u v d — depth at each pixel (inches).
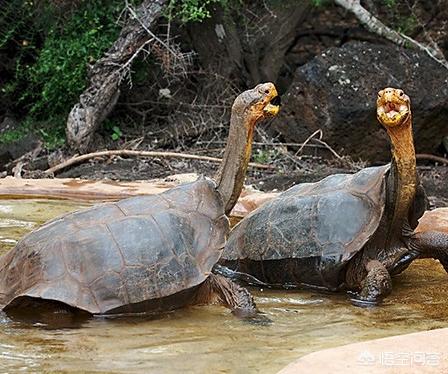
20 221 464.1
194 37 856.9
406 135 325.1
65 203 520.7
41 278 290.2
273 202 369.1
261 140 789.2
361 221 334.6
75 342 268.5
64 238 298.7
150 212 311.6
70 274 291.0
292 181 689.0
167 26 808.3
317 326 293.1
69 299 285.4
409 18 859.4
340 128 735.1
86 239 298.2
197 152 812.0
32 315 295.9
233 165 330.0
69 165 770.8
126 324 289.4
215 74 855.1
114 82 796.0
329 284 341.7
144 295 293.7
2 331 279.0
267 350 260.8
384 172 341.7
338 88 734.5
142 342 269.3
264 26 850.8
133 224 304.0
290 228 348.2
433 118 747.4
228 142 332.2
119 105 885.8
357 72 741.9
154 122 893.8
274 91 326.6
